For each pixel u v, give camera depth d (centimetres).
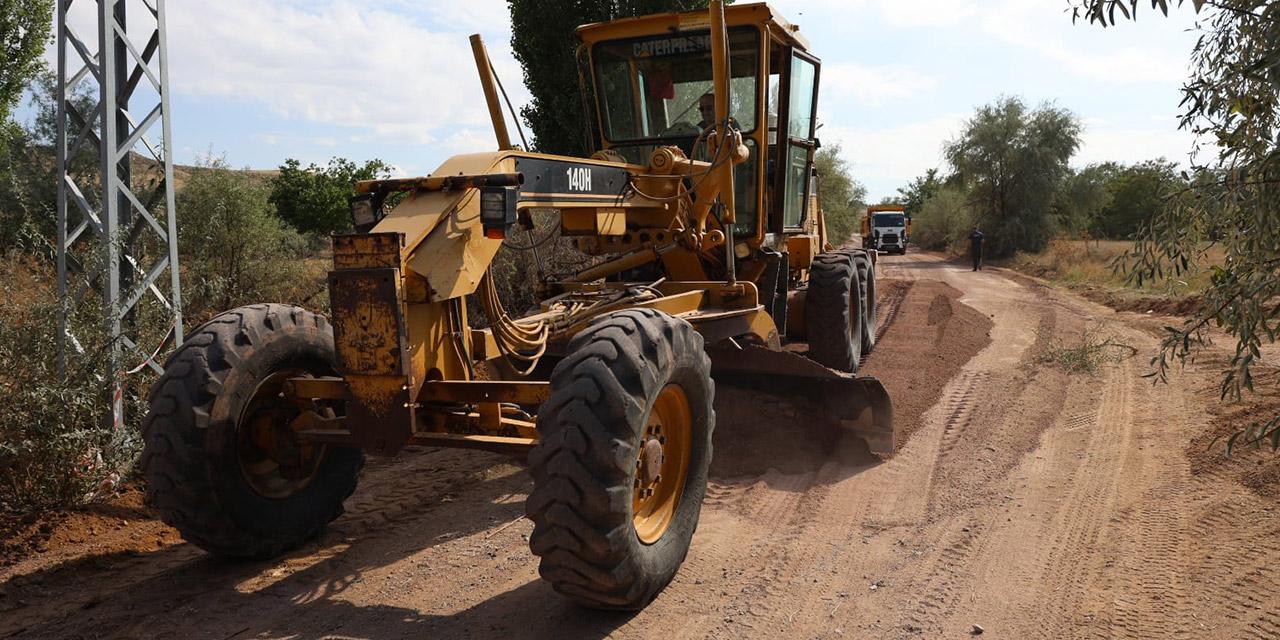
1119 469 538
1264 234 304
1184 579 370
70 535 444
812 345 807
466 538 445
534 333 445
